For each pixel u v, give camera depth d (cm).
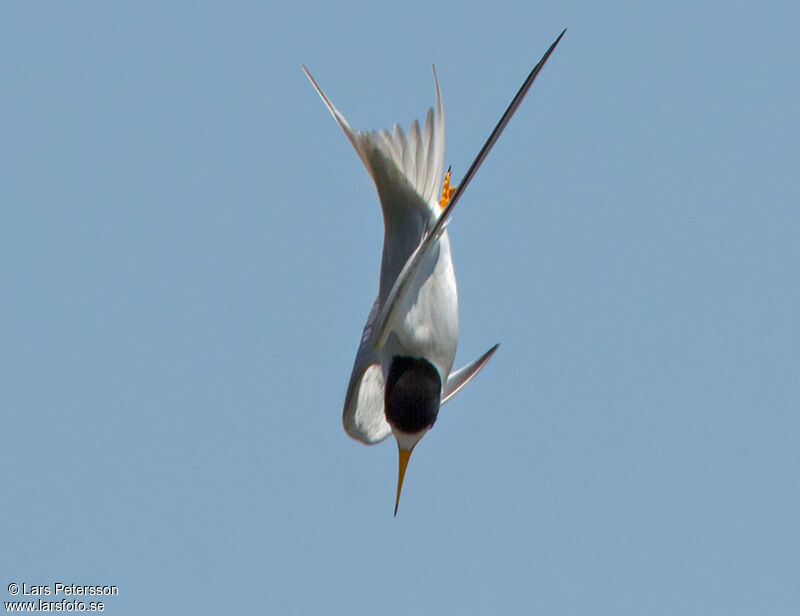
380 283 1338
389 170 1334
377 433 1388
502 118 1105
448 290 1314
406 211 1339
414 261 1195
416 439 1276
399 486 1273
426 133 1337
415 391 1266
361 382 1330
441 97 1334
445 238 1333
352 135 1342
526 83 1088
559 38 1079
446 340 1298
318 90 1347
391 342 1284
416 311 1284
